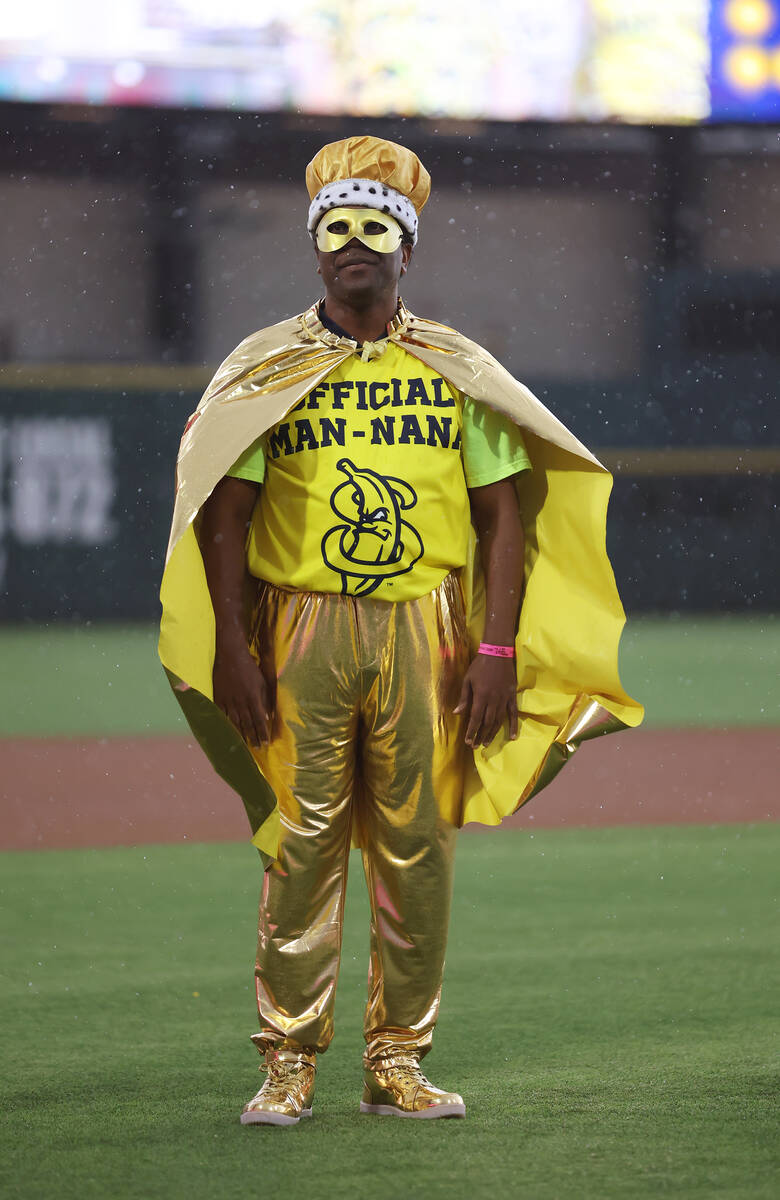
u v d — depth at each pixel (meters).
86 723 37.81
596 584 11.77
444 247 79.25
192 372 68.50
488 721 11.48
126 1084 12.20
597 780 29.81
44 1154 10.45
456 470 11.52
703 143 78.81
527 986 15.45
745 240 79.69
